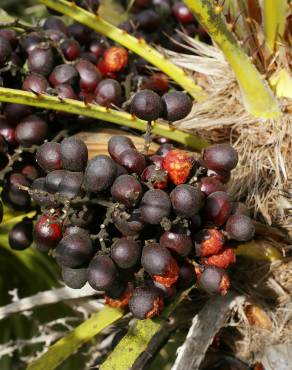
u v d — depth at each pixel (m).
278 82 0.60
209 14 0.55
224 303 0.58
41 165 0.54
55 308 0.72
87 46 0.65
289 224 0.59
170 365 0.74
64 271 0.54
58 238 0.54
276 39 0.60
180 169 0.52
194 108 0.62
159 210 0.51
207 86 0.64
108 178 0.51
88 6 0.65
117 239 0.53
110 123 0.61
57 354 0.57
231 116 0.61
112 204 0.51
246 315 0.59
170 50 0.69
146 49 0.63
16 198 0.58
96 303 0.65
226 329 0.60
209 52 0.65
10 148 0.59
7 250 0.73
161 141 0.61
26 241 0.59
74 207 0.53
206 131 0.61
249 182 0.60
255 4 0.60
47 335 0.65
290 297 0.59
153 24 0.68
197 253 0.53
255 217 0.59
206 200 0.53
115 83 0.60
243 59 0.57
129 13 0.72
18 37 0.61
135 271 0.54
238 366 0.59
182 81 0.63
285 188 0.59
